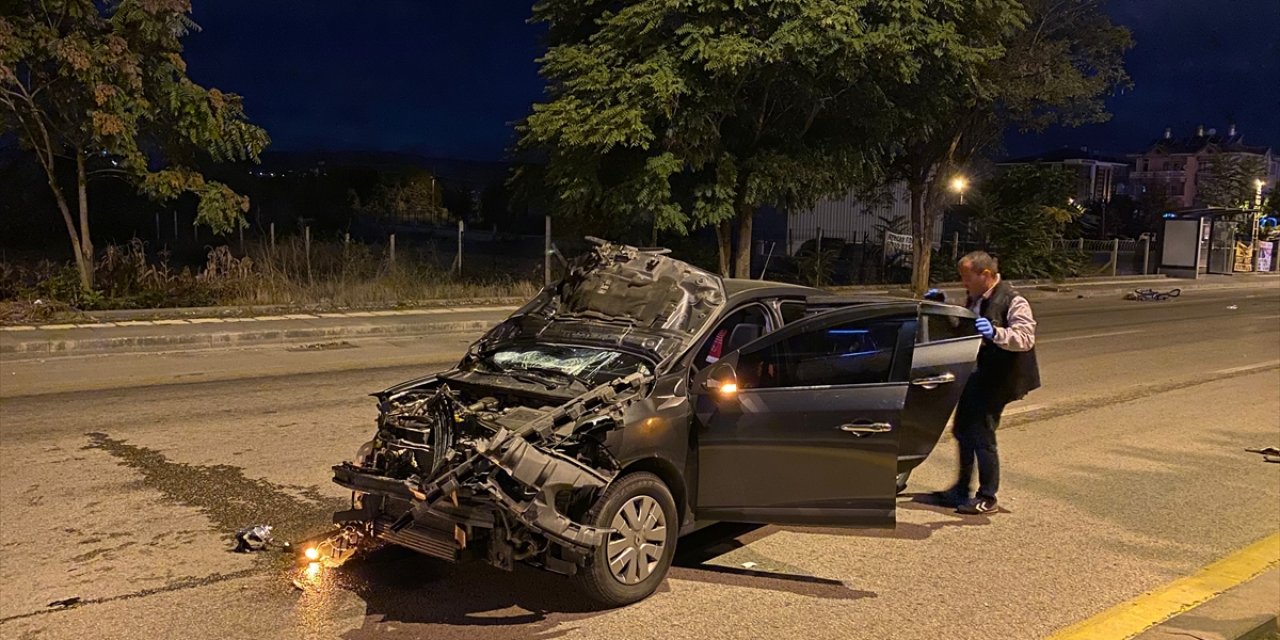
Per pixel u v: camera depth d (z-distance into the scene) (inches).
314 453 300.0
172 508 244.5
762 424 199.3
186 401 380.2
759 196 809.5
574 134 732.0
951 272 1216.8
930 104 853.2
